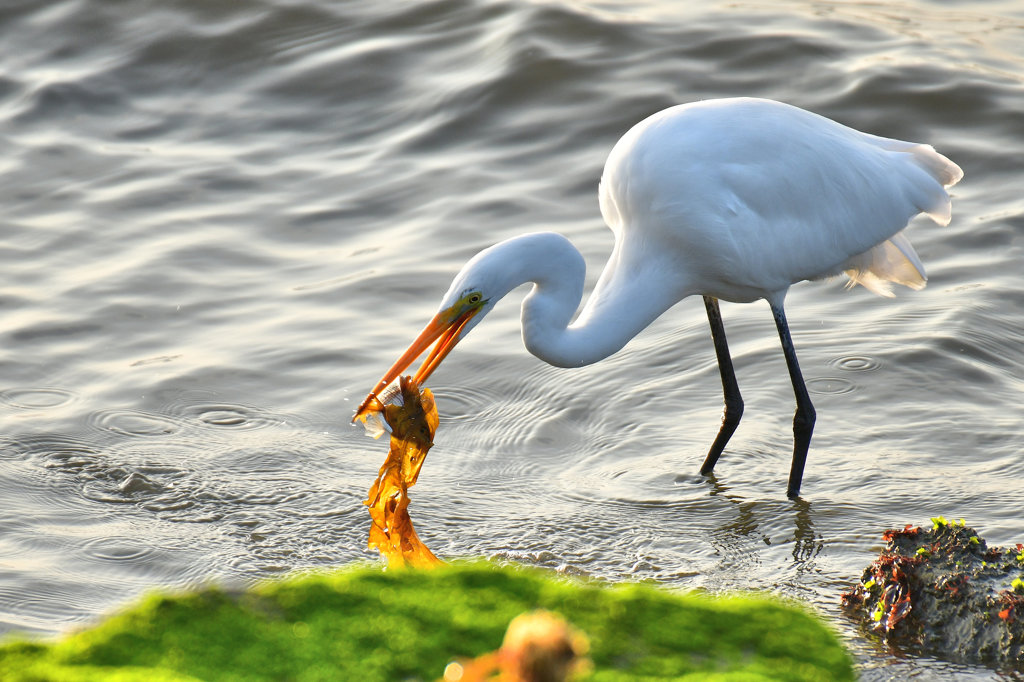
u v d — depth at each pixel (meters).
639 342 12.86
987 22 20.20
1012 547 8.60
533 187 16.12
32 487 10.13
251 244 15.03
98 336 12.94
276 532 9.59
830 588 8.74
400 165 16.89
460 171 16.59
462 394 11.94
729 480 10.49
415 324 13.19
